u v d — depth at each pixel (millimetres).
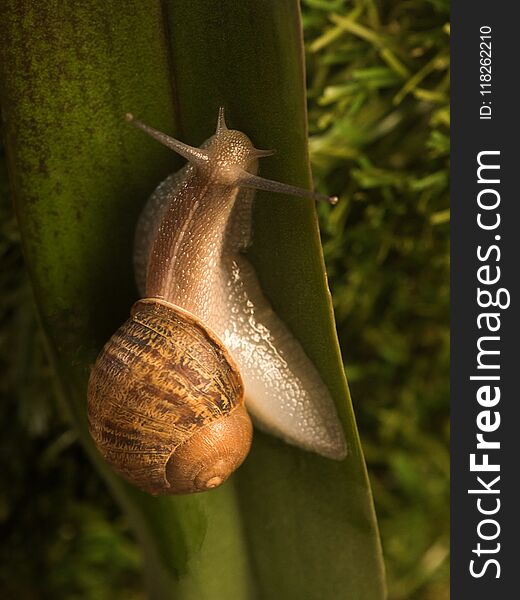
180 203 236
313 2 262
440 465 319
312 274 232
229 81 227
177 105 234
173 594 264
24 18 225
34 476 305
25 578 313
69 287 243
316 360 238
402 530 320
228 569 263
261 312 241
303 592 260
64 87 230
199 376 230
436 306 302
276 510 257
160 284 238
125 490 258
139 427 228
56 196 237
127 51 230
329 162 273
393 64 266
